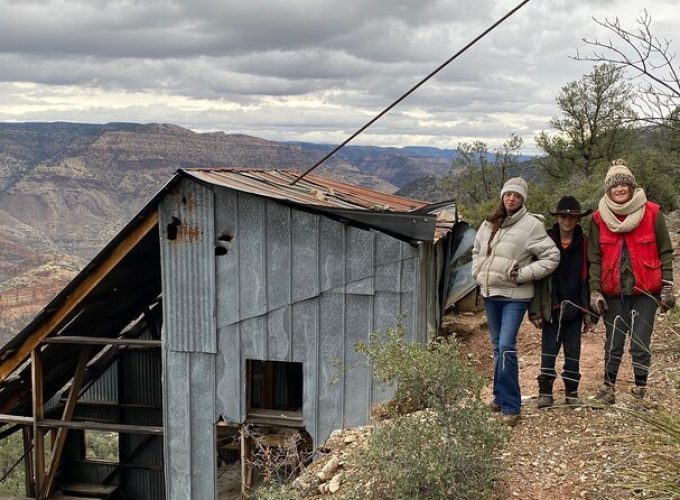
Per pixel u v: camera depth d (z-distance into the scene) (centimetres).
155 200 794
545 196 1542
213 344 812
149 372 1226
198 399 827
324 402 788
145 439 1223
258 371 1014
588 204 1379
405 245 746
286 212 779
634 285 475
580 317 512
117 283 929
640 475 377
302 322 787
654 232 472
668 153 1191
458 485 402
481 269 514
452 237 1093
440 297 968
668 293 462
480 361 848
